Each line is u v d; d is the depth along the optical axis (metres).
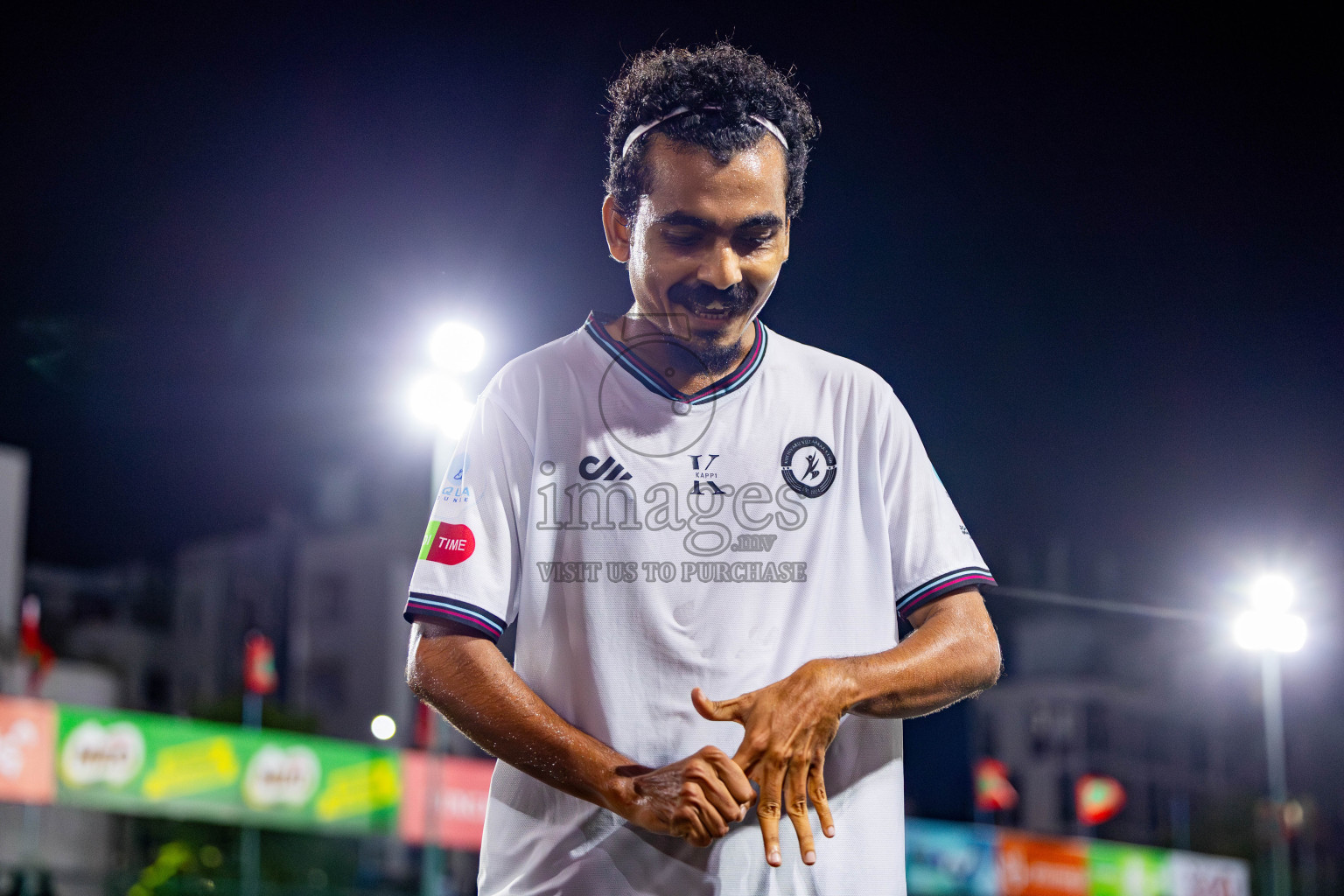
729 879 1.57
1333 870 34.78
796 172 1.73
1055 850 20.69
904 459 1.78
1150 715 39.50
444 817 14.51
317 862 22.39
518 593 1.71
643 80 1.68
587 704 1.62
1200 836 36.06
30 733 11.32
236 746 12.92
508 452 1.70
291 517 32.25
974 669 1.62
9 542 21.52
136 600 28.47
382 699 31.83
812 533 1.70
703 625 1.63
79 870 18.25
